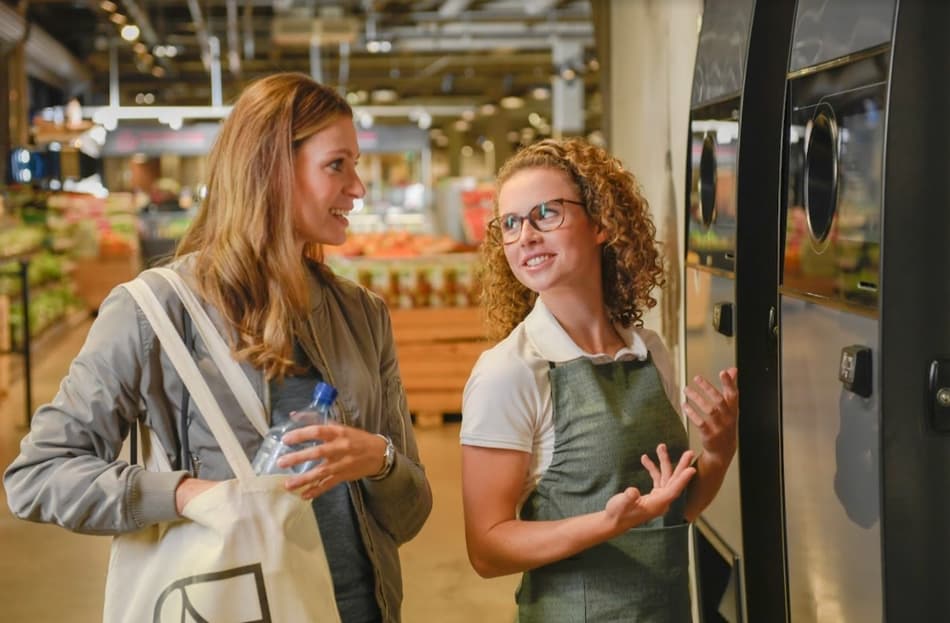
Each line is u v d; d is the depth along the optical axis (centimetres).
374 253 956
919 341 211
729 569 332
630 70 601
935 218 210
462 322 903
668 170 501
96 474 198
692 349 366
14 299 1221
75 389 204
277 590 193
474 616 492
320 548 199
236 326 206
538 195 222
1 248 1030
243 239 207
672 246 493
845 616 235
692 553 385
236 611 192
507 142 4400
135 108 2222
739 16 320
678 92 484
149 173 3212
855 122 227
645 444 218
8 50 1478
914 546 213
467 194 1405
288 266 208
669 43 500
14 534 625
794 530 264
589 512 216
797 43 265
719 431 234
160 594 196
